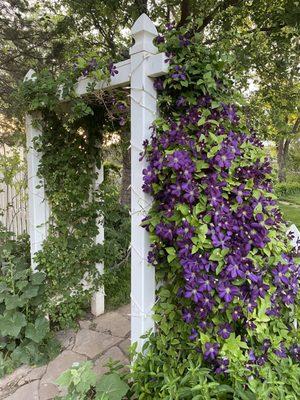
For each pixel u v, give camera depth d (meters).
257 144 1.74
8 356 2.30
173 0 3.69
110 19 3.93
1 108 4.04
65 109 2.34
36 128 2.40
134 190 1.71
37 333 2.23
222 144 1.48
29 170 2.48
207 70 1.55
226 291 1.40
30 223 2.53
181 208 1.47
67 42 4.16
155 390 1.52
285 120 4.16
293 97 3.79
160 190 1.60
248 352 1.51
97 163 2.71
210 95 1.60
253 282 1.46
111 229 3.45
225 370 1.40
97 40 4.40
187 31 1.58
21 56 4.12
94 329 2.67
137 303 1.75
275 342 1.57
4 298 2.22
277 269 1.53
